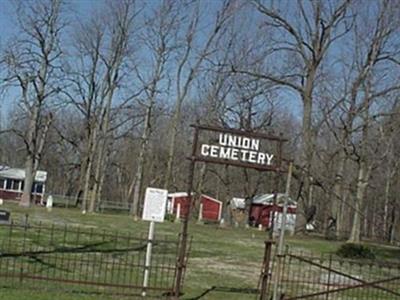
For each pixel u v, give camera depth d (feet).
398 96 156.87
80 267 54.49
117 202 237.04
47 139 241.55
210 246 90.89
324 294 48.19
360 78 154.10
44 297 40.93
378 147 155.43
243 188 231.91
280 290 47.67
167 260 62.59
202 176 195.11
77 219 132.26
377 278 66.23
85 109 203.41
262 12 158.10
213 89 189.67
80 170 224.53
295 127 187.62
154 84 193.67
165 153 226.17
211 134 52.85
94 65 203.10
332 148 186.50
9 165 285.43
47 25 184.75
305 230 151.74
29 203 186.39
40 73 185.88
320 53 156.35
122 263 54.75
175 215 185.16
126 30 201.67
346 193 175.22
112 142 231.91
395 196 211.82
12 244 66.59
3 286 42.88
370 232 221.87
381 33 179.42
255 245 100.89
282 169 45.65
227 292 50.72
